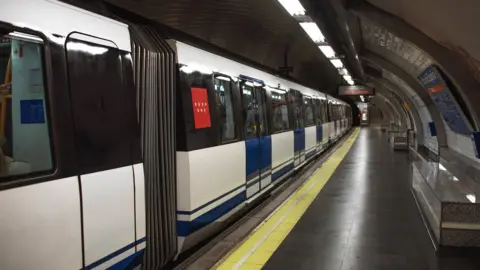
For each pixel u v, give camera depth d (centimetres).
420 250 505
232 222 666
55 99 288
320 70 2117
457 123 844
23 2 272
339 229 598
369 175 1106
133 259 359
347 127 3572
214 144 551
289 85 1126
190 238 486
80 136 305
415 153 1672
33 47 275
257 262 469
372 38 1096
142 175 371
